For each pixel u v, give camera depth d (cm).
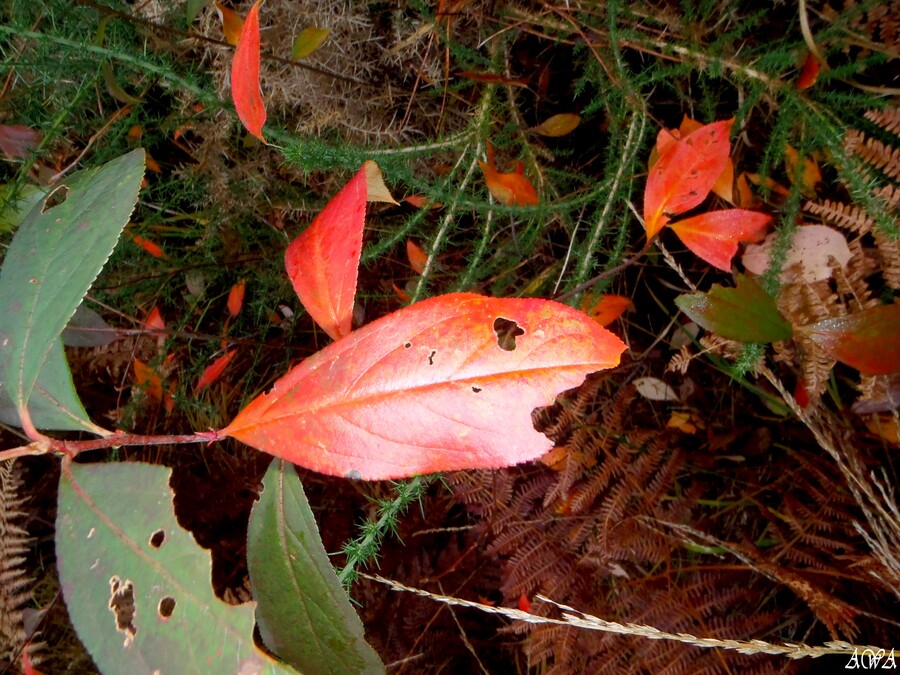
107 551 11
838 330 17
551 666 24
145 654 11
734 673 23
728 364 23
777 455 24
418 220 20
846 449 21
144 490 11
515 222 24
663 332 24
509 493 25
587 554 25
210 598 11
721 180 20
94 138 23
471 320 11
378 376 11
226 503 26
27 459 27
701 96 23
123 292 24
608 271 18
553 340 11
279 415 11
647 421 26
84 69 22
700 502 24
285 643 13
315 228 13
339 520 26
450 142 21
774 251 19
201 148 24
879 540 21
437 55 23
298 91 23
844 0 20
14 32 19
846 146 19
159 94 25
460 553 27
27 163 21
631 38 20
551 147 25
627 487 24
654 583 25
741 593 23
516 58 24
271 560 13
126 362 26
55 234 12
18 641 21
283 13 22
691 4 21
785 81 20
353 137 24
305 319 26
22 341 12
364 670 12
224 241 26
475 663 27
